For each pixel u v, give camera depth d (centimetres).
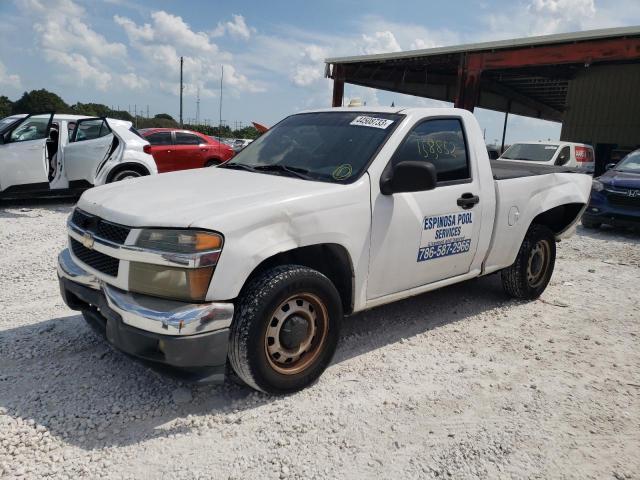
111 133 979
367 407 318
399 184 347
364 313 479
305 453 271
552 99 3153
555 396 342
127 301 288
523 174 504
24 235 751
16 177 905
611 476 266
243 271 291
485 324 466
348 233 342
